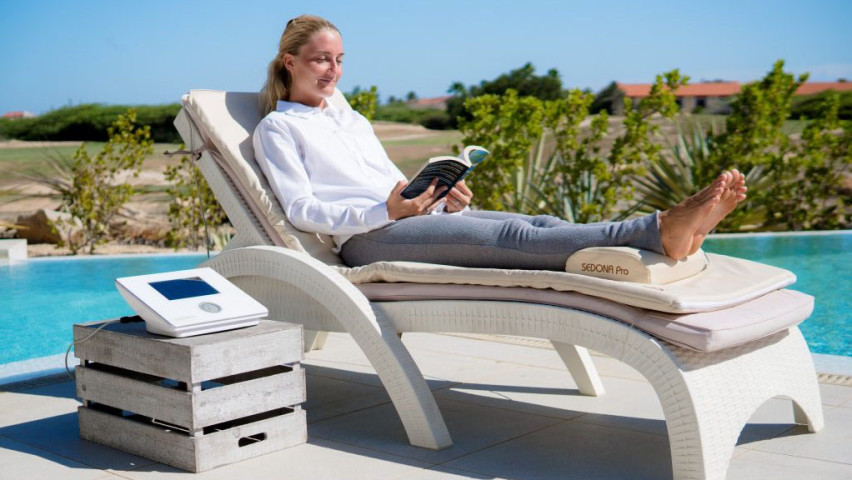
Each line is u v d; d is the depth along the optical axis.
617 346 1.96
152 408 2.19
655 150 8.59
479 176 8.52
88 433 2.41
